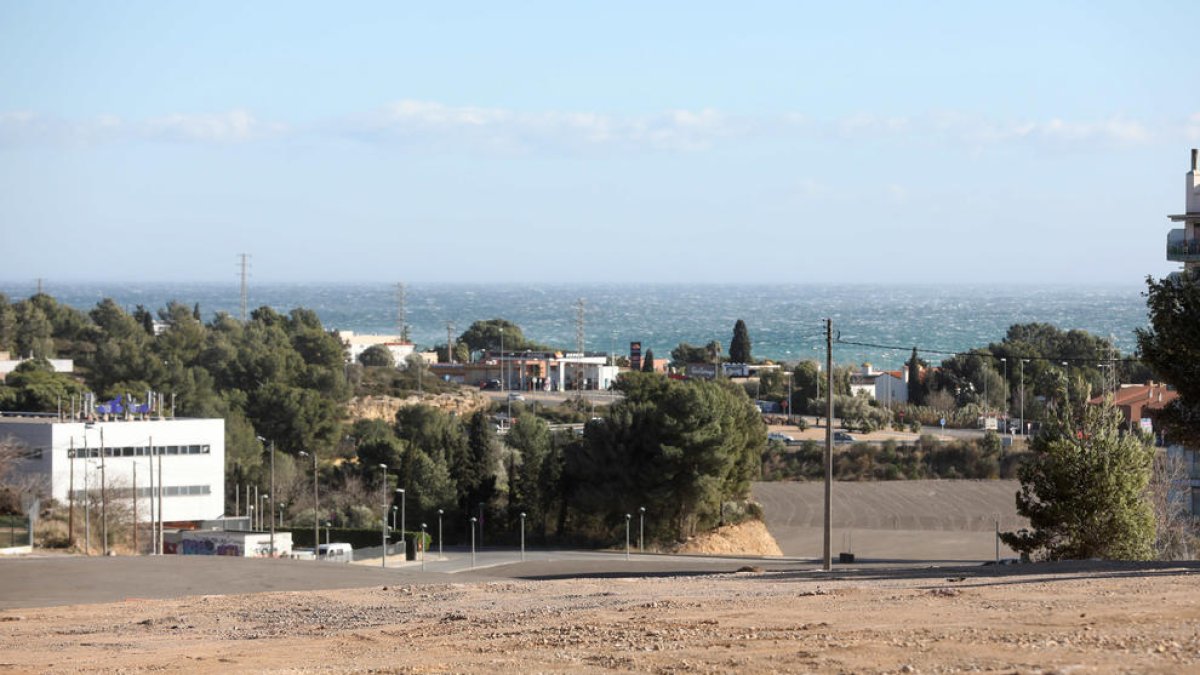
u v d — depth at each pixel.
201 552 101.81
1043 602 25.98
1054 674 16.78
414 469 132.25
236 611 37.81
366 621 32.94
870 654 19.52
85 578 53.53
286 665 23.86
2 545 95.19
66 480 121.56
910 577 38.97
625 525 120.12
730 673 18.81
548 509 129.00
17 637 32.88
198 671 23.53
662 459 116.62
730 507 121.31
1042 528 54.72
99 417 131.38
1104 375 124.50
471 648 24.27
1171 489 78.50
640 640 23.41
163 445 128.38
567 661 21.34
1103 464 52.94
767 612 27.25
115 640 31.20
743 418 123.12
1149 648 18.56
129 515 112.56
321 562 63.44
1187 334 45.38
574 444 127.50
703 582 41.97
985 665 17.97
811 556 105.81
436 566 101.19
